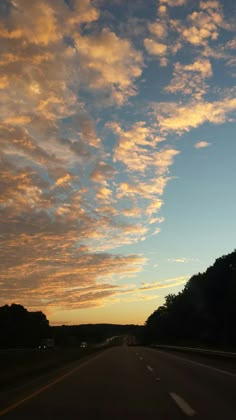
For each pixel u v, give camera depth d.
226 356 34.09
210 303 100.50
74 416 11.23
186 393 15.51
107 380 20.16
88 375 22.83
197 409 12.16
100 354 51.75
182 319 127.62
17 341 141.88
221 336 95.44
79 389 16.78
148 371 25.16
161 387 17.34
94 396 14.81
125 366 29.52
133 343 142.62
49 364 29.16
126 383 18.83
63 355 35.56
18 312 146.62
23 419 10.84
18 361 21.28
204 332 108.06
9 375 19.19
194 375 22.50
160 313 181.75
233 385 17.95
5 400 13.96
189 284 116.56
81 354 46.66
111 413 11.62
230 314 88.94
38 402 13.50
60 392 15.89
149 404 13.07
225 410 12.00
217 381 19.53
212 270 101.38
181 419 10.81
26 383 19.27
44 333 158.38
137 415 11.34
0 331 139.75
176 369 26.59
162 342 148.00
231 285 88.12
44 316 161.88
